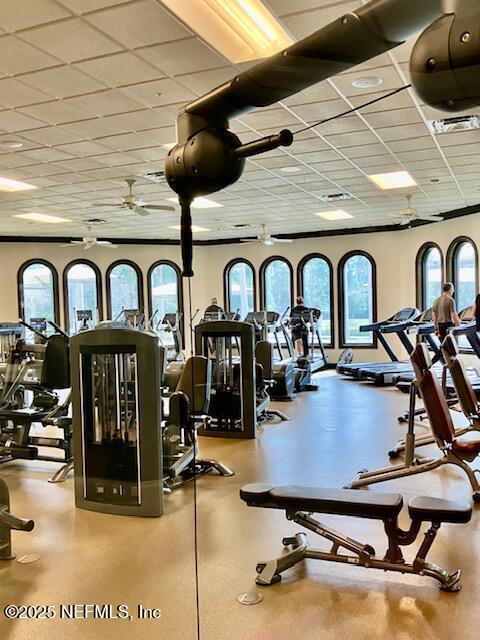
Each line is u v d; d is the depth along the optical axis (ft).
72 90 15.79
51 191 28.58
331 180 26.84
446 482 14.71
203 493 14.70
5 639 8.39
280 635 8.31
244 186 26.78
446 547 10.84
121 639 8.32
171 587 9.83
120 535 12.19
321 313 44.68
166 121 18.39
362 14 5.88
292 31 12.26
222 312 36.42
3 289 42.29
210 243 45.80
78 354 13.85
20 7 11.44
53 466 17.71
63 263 44.01
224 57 13.58
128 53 13.51
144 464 13.30
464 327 25.16
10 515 11.50
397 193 30.09
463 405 16.07
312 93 15.03
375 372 32.81
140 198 28.91
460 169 24.77
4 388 18.21
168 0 11.32
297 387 30.91
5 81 15.15
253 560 10.71
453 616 8.65
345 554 10.55
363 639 8.15
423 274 40.14
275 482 15.37
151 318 35.73
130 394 13.46
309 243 45.14
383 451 18.22
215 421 20.80
